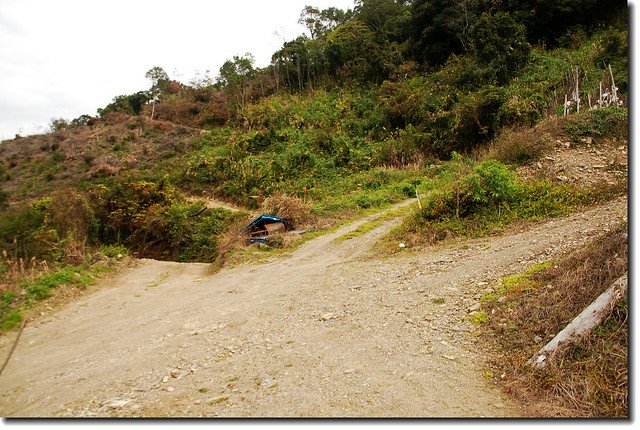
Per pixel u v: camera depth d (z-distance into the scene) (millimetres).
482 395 3910
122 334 7145
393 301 6445
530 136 12422
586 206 8867
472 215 9664
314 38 54719
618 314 3977
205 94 49688
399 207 15938
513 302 5371
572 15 27266
